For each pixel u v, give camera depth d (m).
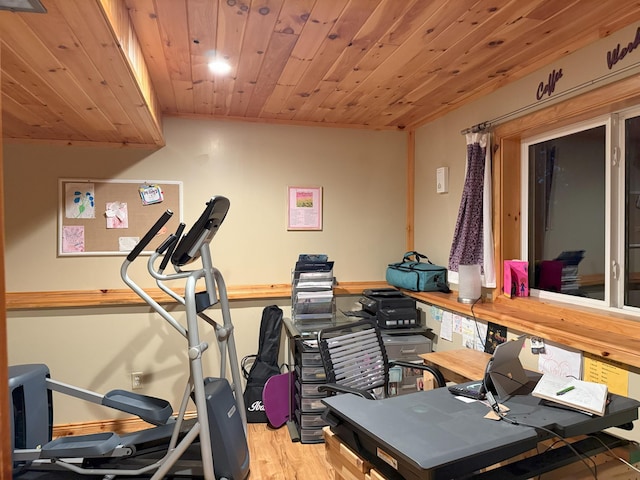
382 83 2.71
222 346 2.78
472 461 1.17
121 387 3.21
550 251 2.62
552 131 2.53
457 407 1.48
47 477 2.31
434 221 3.52
